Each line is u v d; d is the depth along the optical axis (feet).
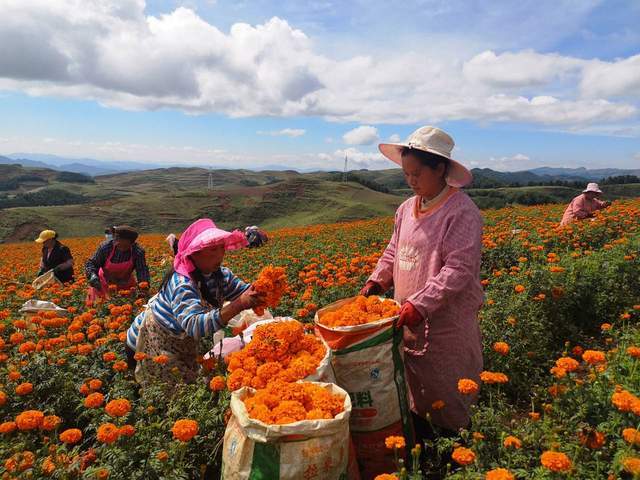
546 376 15.78
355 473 9.52
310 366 9.57
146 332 13.50
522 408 14.83
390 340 10.64
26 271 53.31
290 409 8.19
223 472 8.67
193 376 13.67
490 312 17.48
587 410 10.44
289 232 88.74
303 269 31.19
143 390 12.62
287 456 7.91
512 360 15.58
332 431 8.06
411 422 11.28
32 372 13.96
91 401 11.11
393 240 13.55
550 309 19.93
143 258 24.75
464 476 8.59
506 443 9.02
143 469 9.64
